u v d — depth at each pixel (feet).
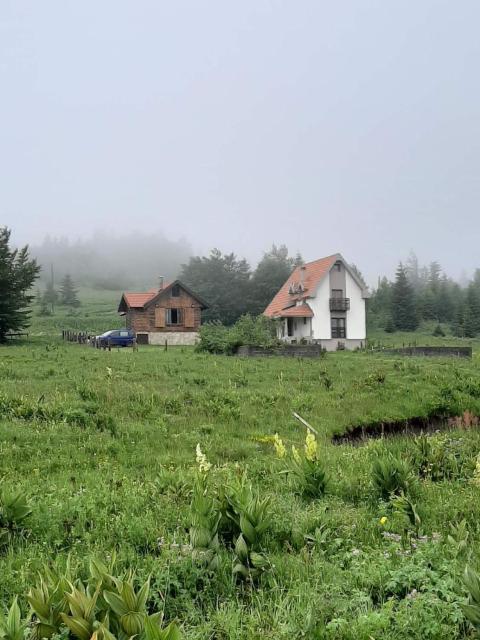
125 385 61.67
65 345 139.23
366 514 22.59
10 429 38.73
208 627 12.87
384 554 17.31
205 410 53.42
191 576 15.26
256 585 15.67
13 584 15.08
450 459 32.37
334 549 18.35
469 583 12.96
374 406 60.34
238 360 98.12
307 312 168.86
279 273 312.91
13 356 97.35
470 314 279.49
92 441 38.14
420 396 65.05
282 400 61.05
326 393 66.59
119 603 10.92
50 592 11.90
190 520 19.40
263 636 12.30
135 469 31.99
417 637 12.30
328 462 33.58
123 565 15.94
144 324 175.22
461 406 62.39
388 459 26.76
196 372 79.66
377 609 13.74
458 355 119.24
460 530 18.85
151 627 9.73
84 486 26.43
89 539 18.34
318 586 14.94
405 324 295.07
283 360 100.32
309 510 22.47
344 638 12.46
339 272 173.17
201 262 338.13
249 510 18.20
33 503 21.50
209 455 37.01
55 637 11.05
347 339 172.35
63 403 47.19
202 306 180.86
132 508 21.77
